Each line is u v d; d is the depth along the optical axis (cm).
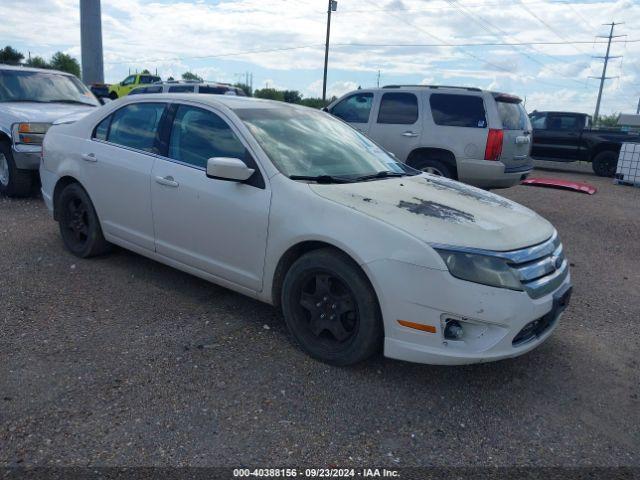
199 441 291
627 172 1453
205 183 426
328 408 327
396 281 330
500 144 865
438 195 406
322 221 360
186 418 309
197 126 452
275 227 384
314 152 438
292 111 483
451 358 328
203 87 1880
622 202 1149
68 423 300
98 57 2523
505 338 329
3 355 366
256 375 357
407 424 316
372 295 346
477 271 324
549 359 405
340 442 297
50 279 505
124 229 506
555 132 1728
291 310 385
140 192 477
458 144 884
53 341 388
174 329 417
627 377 385
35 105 885
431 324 328
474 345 329
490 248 331
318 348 376
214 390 338
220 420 309
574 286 580
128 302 463
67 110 880
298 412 321
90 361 364
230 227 411
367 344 352
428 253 325
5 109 832
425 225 341
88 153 527
